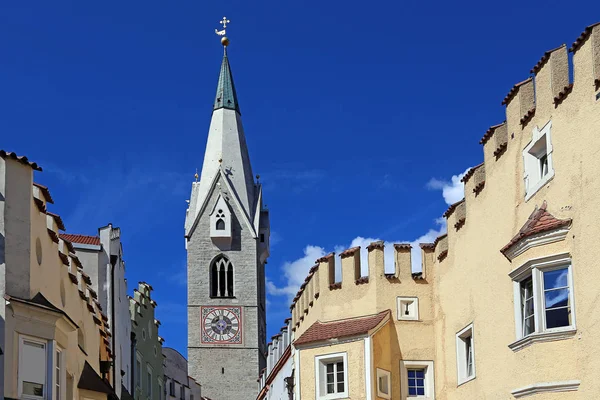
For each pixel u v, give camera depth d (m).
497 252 31.84
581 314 26.33
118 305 52.38
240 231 141.62
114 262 51.38
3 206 29.59
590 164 26.23
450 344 36.44
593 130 26.17
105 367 42.84
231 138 146.25
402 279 39.16
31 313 29.66
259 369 137.38
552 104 28.41
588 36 26.50
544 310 27.61
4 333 28.73
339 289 40.66
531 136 29.77
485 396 32.34
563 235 27.23
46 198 32.34
